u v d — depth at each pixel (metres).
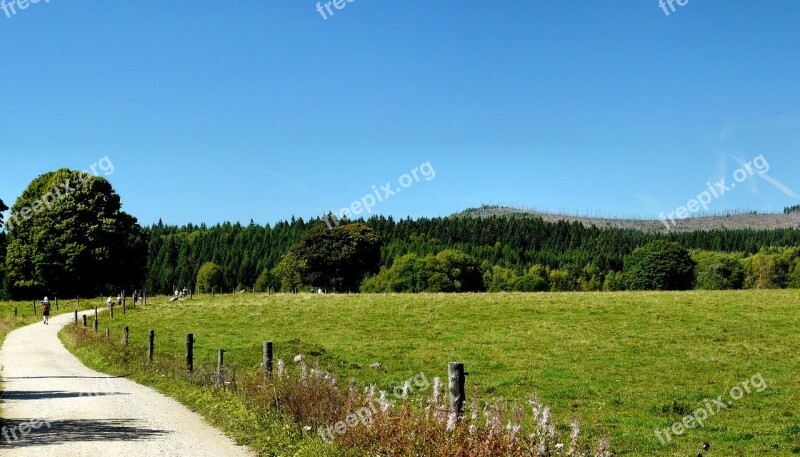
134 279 85.25
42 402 19.25
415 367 31.64
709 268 134.12
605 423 20.64
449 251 129.38
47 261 79.50
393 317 47.78
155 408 18.17
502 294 58.81
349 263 100.00
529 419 19.78
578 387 26.67
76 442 13.34
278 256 195.75
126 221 85.12
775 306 46.09
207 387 20.23
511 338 38.91
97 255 79.69
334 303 56.09
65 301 77.88
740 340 36.81
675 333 38.81
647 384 27.09
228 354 34.34
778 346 35.12
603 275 193.12
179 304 64.19
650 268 109.81
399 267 128.38
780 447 17.62
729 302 48.34
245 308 55.84
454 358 33.84
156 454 12.33
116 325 50.97
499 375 29.58
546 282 185.75
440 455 10.08
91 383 24.06
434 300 54.72
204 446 13.19
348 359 33.81
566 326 41.88
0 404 18.80
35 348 39.25
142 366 27.50
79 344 38.19
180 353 35.72
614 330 40.16
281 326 46.12
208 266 166.50
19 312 69.12
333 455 11.52
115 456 12.05
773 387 26.14
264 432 13.62
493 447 9.87
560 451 10.21
